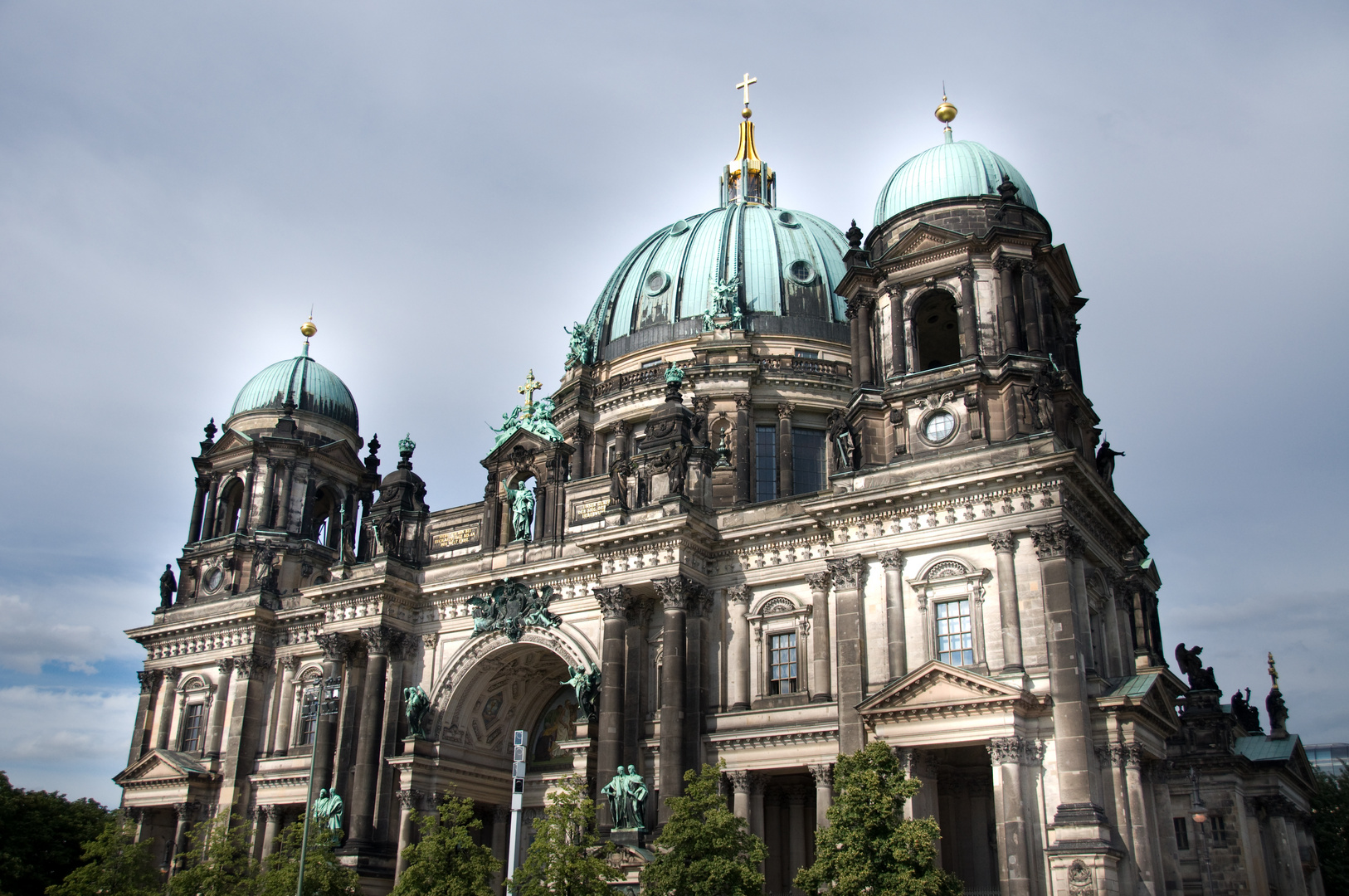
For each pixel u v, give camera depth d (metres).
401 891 59.41
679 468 72.50
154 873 78.94
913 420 66.81
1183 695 75.81
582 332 102.50
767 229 102.19
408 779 76.69
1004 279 67.25
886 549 63.88
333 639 83.38
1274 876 85.50
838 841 50.19
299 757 86.75
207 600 97.44
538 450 82.81
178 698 95.75
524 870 56.28
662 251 104.00
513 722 85.56
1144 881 53.94
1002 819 54.75
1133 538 70.06
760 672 68.94
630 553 71.44
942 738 57.50
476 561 82.25
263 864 83.38
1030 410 63.50
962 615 61.28
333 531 104.12
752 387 91.69
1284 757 86.25
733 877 54.03
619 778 65.50
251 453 101.06
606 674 69.62
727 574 71.69
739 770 66.06
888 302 70.75
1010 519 60.66
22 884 86.25
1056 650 57.09
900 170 75.50
